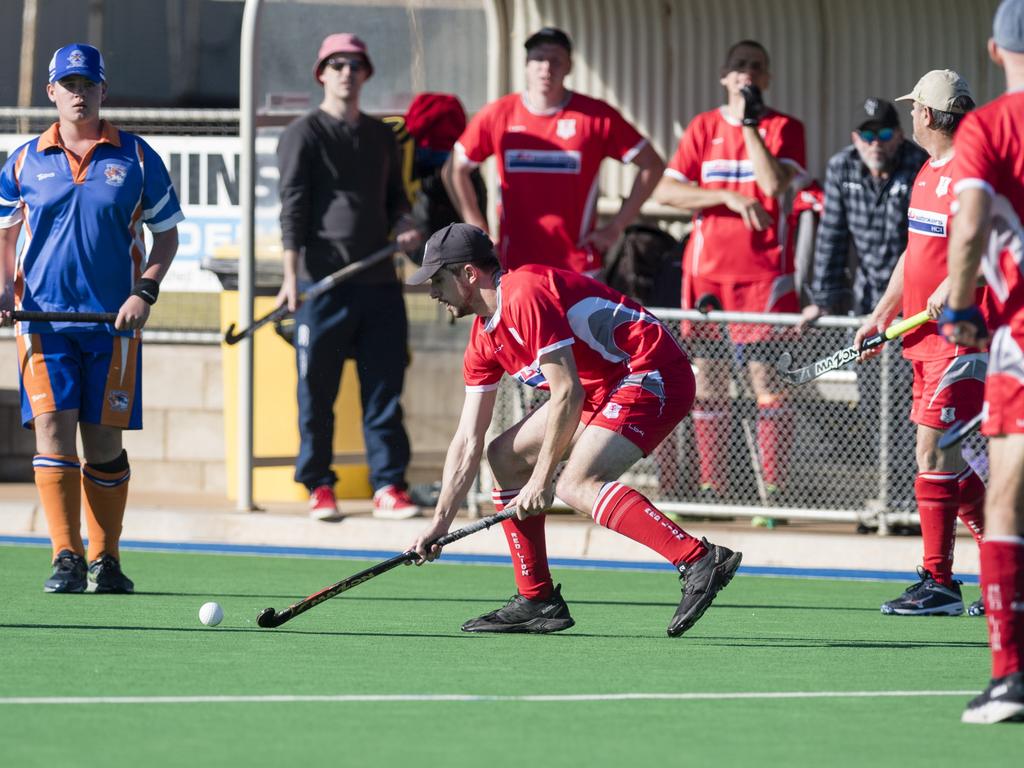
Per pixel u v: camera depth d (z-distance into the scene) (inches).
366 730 706.2
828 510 1457.9
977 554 1384.1
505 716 742.5
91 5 2161.7
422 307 1712.6
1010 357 732.7
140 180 1156.5
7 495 1672.0
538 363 940.6
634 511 968.3
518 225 1470.2
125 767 630.5
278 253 1673.2
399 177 1551.4
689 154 1514.5
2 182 1159.6
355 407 1704.0
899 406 1435.8
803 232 1611.7
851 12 1759.4
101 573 1179.3
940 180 1098.1
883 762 659.4
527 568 1023.0
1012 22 732.7
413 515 1517.0
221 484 1770.4
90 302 1149.1
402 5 1720.0
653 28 1788.9
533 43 1456.7
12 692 784.9
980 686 848.9
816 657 939.3
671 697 797.9
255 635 988.6
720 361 1462.8
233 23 2208.4
